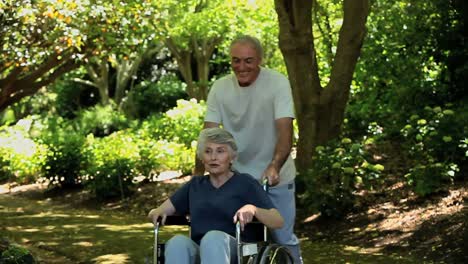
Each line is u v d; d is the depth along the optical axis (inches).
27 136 907.4
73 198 612.4
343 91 484.4
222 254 193.8
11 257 291.6
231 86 231.8
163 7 733.3
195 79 1277.1
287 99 226.5
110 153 620.7
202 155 209.2
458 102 538.3
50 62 634.8
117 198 582.6
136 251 367.2
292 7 477.1
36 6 513.3
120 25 601.9
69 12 528.1
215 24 861.2
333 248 378.3
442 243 358.6
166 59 1321.4
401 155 514.6
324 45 635.5
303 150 487.5
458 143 444.1
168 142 743.1
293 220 237.5
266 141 231.5
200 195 210.8
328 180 440.1
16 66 597.9
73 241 401.4
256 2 796.0
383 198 440.1
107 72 1199.6
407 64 564.7
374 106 597.0
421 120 459.5
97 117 1091.3
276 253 207.0
